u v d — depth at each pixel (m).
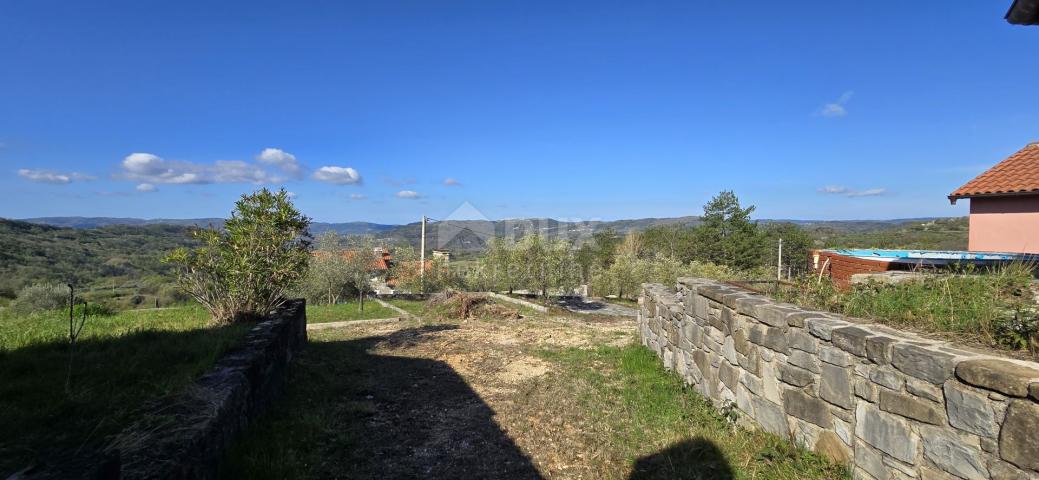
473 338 8.44
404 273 19.09
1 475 1.93
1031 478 1.88
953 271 5.03
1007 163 9.71
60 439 2.31
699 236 39.47
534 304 13.91
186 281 6.06
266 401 4.25
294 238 6.62
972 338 2.94
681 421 4.27
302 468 3.26
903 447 2.49
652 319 7.11
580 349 7.43
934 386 2.33
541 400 4.94
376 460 3.58
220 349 4.03
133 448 2.22
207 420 2.63
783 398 3.53
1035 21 3.98
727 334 4.41
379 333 9.08
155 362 3.69
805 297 4.52
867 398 2.75
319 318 11.23
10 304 11.36
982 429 2.09
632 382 5.59
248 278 6.05
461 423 4.34
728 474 3.23
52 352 3.90
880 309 3.73
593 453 3.75
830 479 2.90
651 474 3.37
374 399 4.95
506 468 3.52
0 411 2.57
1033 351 2.59
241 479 2.88
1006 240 9.08
